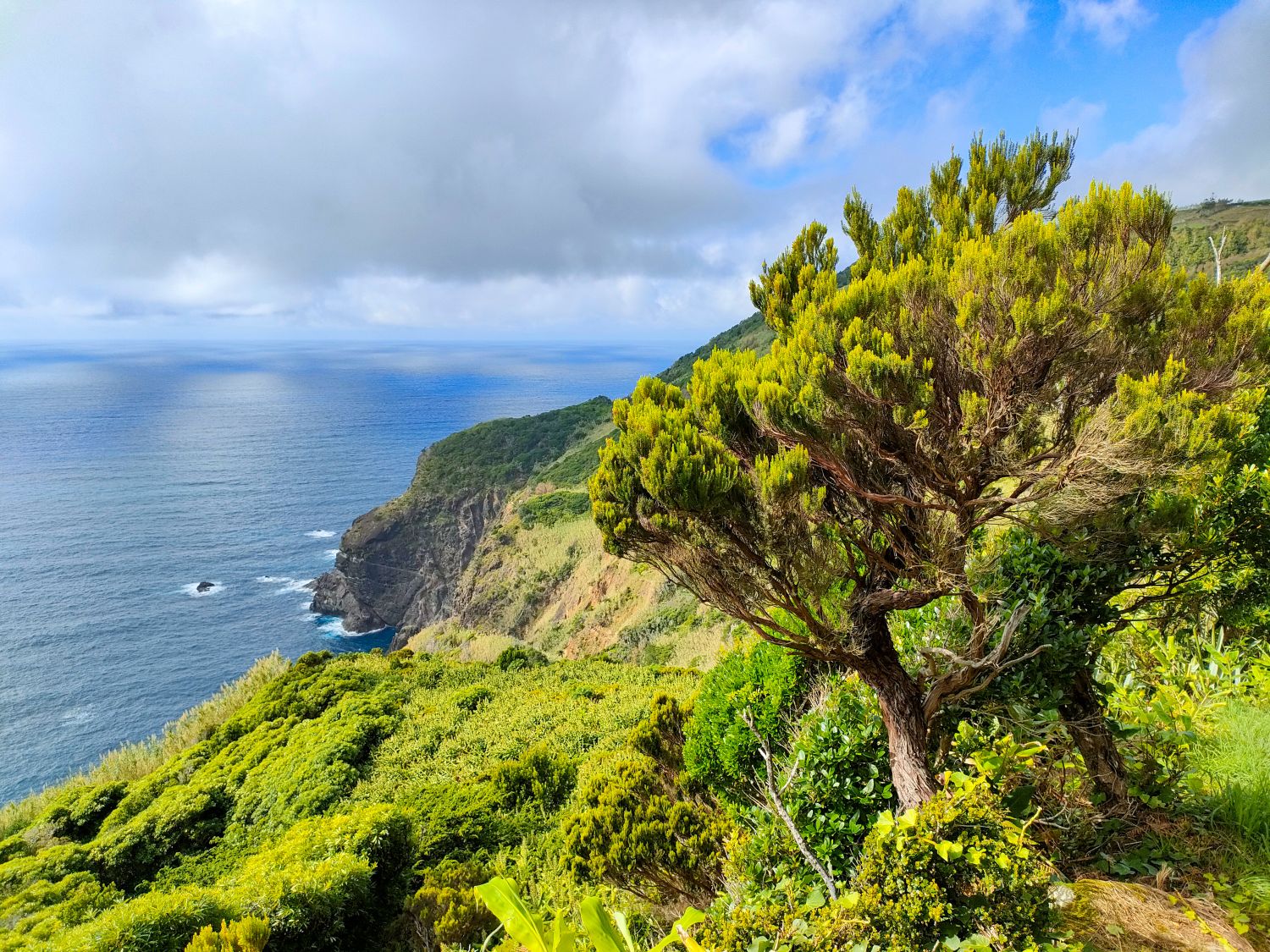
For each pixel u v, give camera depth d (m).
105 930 5.38
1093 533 3.17
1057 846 3.27
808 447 2.89
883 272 3.42
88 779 14.72
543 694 14.77
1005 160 3.63
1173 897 2.72
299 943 6.00
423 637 62.94
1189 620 4.70
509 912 1.29
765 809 4.01
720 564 2.95
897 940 2.29
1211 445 2.29
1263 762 3.46
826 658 3.24
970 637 3.48
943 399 2.91
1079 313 2.53
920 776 3.21
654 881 5.09
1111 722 3.45
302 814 10.22
